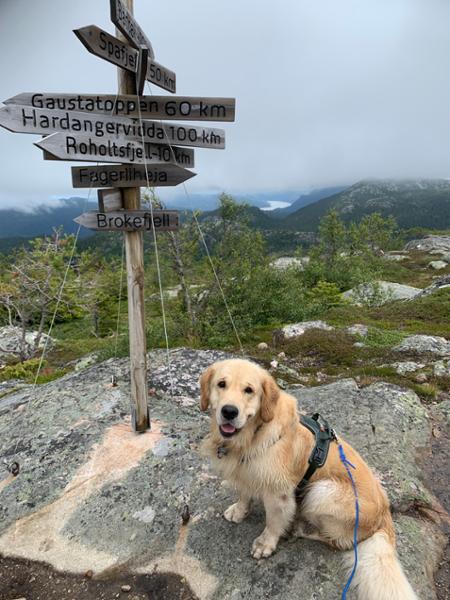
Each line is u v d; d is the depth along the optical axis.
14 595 3.09
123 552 3.35
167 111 3.97
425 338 10.01
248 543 3.35
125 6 3.60
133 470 4.18
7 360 18.08
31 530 3.57
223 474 3.32
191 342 12.09
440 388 7.21
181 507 3.74
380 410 5.57
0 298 17.55
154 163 4.11
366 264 33.97
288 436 3.16
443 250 49.94
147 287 14.41
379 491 3.22
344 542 3.10
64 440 4.66
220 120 4.15
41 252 17.69
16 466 4.19
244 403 2.95
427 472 4.55
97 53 3.37
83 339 21.69
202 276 13.99
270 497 3.13
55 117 3.48
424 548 3.38
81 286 19.28
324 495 3.06
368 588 2.67
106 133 3.74
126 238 4.27
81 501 3.83
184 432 4.82
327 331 11.35
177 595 3.02
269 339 12.70
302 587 2.92
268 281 15.67
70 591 3.11
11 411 5.62
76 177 3.82
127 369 6.59
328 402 5.86
